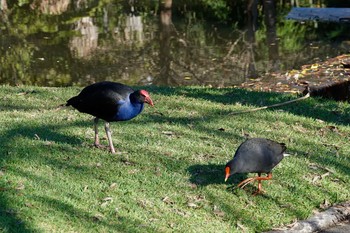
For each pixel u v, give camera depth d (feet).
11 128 41.16
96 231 29.40
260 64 71.67
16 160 35.70
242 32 87.30
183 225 30.55
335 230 32.04
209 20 93.30
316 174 36.42
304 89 55.06
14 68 70.18
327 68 64.44
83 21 91.45
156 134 41.06
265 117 45.42
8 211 30.22
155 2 103.09
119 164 36.09
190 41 82.12
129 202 32.12
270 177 33.78
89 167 35.53
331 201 34.04
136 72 69.72
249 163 32.07
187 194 33.32
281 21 93.45
